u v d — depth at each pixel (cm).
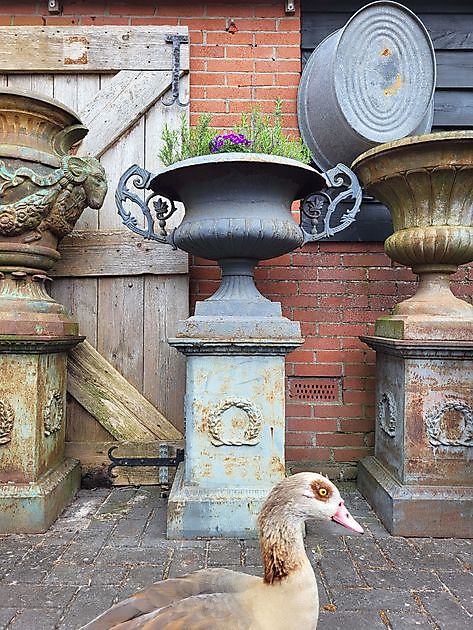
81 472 356
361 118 357
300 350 376
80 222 368
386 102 358
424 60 359
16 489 282
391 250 308
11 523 280
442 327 282
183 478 301
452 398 283
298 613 149
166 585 156
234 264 299
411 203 296
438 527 278
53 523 294
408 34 356
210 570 167
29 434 288
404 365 287
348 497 338
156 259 365
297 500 158
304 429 375
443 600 217
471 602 216
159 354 368
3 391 288
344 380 375
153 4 379
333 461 374
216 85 377
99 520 299
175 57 369
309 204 308
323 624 200
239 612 143
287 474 317
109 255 366
